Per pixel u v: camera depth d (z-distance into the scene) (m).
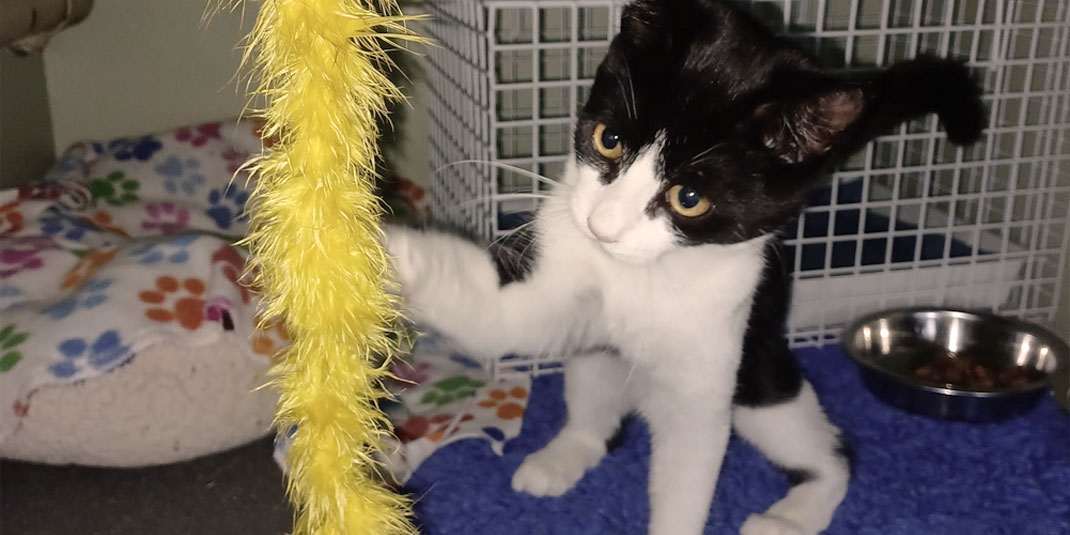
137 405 0.50
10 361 0.49
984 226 0.65
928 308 0.63
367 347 0.28
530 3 0.53
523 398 0.59
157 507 0.51
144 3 0.76
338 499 0.28
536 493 0.51
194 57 0.78
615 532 0.48
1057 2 0.62
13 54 0.71
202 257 0.55
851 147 0.46
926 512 0.50
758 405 0.49
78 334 0.50
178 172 0.74
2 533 0.48
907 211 0.77
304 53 0.23
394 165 0.77
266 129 0.25
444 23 0.65
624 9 0.41
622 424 0.55
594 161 0.41
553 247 0.43
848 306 0.66
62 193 0.67
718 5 0.41
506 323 0.42
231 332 0.52
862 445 0.56
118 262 0.54
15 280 0.56
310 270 0.25
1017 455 0.55
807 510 0.49
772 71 0.38
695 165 0.38
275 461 0.53
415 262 0.37
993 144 0.67
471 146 0.60
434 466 0.53
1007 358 0.61
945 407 0.57
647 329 0.44
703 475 0.44
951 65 0.48
